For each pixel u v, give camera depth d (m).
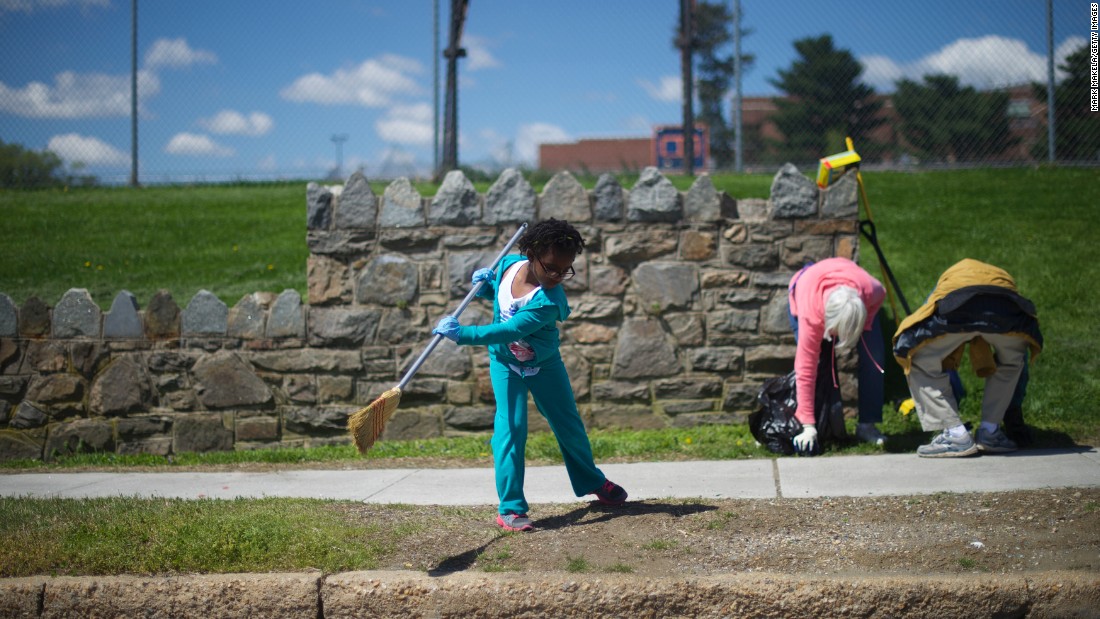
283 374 7.22
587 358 7.18
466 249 7.18
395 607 3.84
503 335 4.30
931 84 13.21
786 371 7.11
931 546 4.02
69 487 6.03
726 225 7.11
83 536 4.38
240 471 6.44
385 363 7.19
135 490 5.88
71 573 4.06
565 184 7.16
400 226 7.20
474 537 4.38
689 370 7.14
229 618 3.90
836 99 13.48
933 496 4.77
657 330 7.14
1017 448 5.96
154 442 7.21
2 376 7.22
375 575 3.90
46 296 9.39
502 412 4.55
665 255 7.14
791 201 7.08
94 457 7.05
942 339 5.70
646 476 5.75
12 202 13.23
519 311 4.38
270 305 7.34
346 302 7.25
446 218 7.18
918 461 5.74
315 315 7.21
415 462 6.56
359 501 5.23
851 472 5.55
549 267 4.34
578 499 5.24
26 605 3.95
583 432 4.75
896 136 13.41
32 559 4.16
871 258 9.36
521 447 4.54
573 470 4.81
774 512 4.61
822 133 13.56
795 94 13.66
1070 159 12.73
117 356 7.23
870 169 13.38
